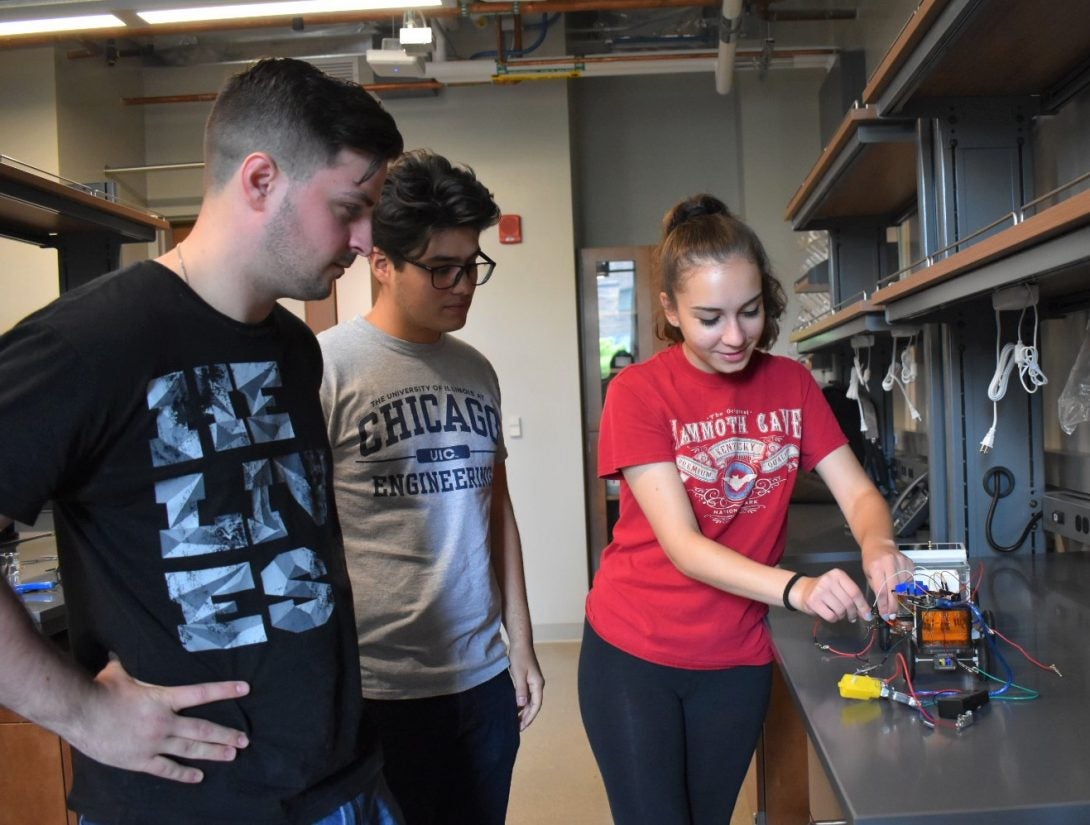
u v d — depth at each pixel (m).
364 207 0.94
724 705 1.39
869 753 0.88
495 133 4.36
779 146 4.71
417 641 1.42
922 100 1.78
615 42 4.02
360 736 1.02
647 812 1.36
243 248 0.90
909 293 1.70
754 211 4.73
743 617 1.38
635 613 1.41
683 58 3.72
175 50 4.23
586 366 4.50
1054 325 2.08
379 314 1.50
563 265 4.38
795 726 2.07
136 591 0.86
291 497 0.96
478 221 1.37
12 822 1.83
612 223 5.00
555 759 2.99
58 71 3.84
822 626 1.38
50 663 0.79
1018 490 1.91
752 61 3.95
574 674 3.85
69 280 2.61
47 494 0.79
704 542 1.25
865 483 1.41
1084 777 0.80
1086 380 1.60
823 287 3.46
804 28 4.09
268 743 0.91
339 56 4.23
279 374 0.98
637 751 1.38
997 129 1.78
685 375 1.37
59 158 3.84
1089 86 1.64
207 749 0.86
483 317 4.41
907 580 1.23
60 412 0.78
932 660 1.12
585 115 4.99
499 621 1.56
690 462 1.36
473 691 1.48
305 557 0.96
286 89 0.87
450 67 3.70
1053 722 0.95
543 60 3.71
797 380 1.41
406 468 1.43
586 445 4.53
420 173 1.34
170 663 0.87
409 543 1.43
